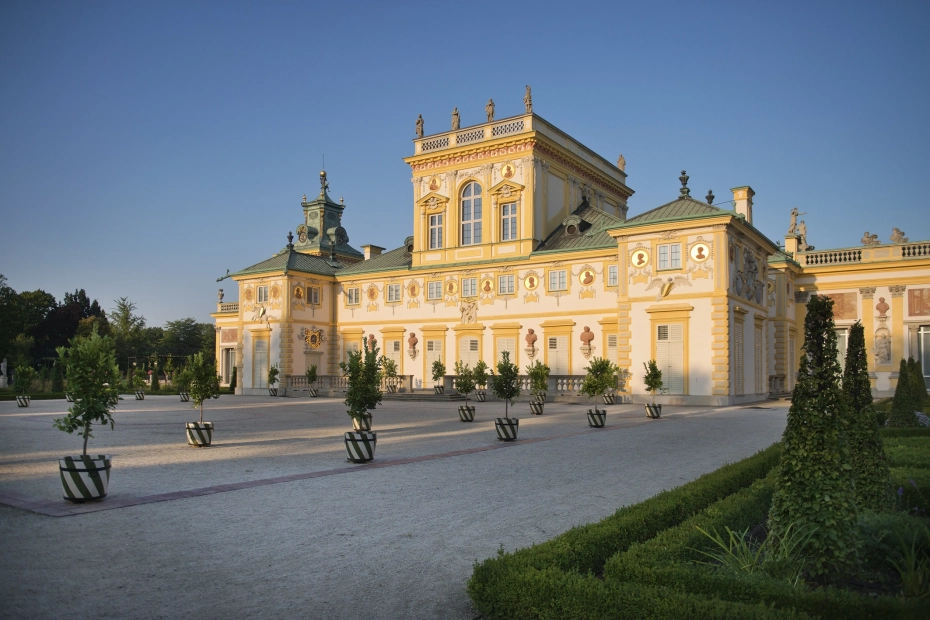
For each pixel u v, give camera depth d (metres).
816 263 54.47
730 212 40.88
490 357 53.97
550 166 55.41
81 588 8.16
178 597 7.90
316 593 8.08
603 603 6.43
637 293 44.16
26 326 99.75
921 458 15.66
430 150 58.47
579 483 15.21
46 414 36.56
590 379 29.78
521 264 52.91
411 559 9.42
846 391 10.72
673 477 15.95
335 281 64.19
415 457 19.48
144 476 16.09
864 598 6.32
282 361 60.00
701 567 7.68
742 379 43.72
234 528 11.06
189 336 123.12
